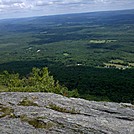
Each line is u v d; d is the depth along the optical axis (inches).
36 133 901.8
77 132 920.9
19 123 968.3
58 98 1234.6
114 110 1175.6
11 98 1206.9
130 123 1052.5
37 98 1208.2
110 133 928.9
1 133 893.2
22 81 2101.4
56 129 932.0
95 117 1067.9
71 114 1075.3
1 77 2950.3
